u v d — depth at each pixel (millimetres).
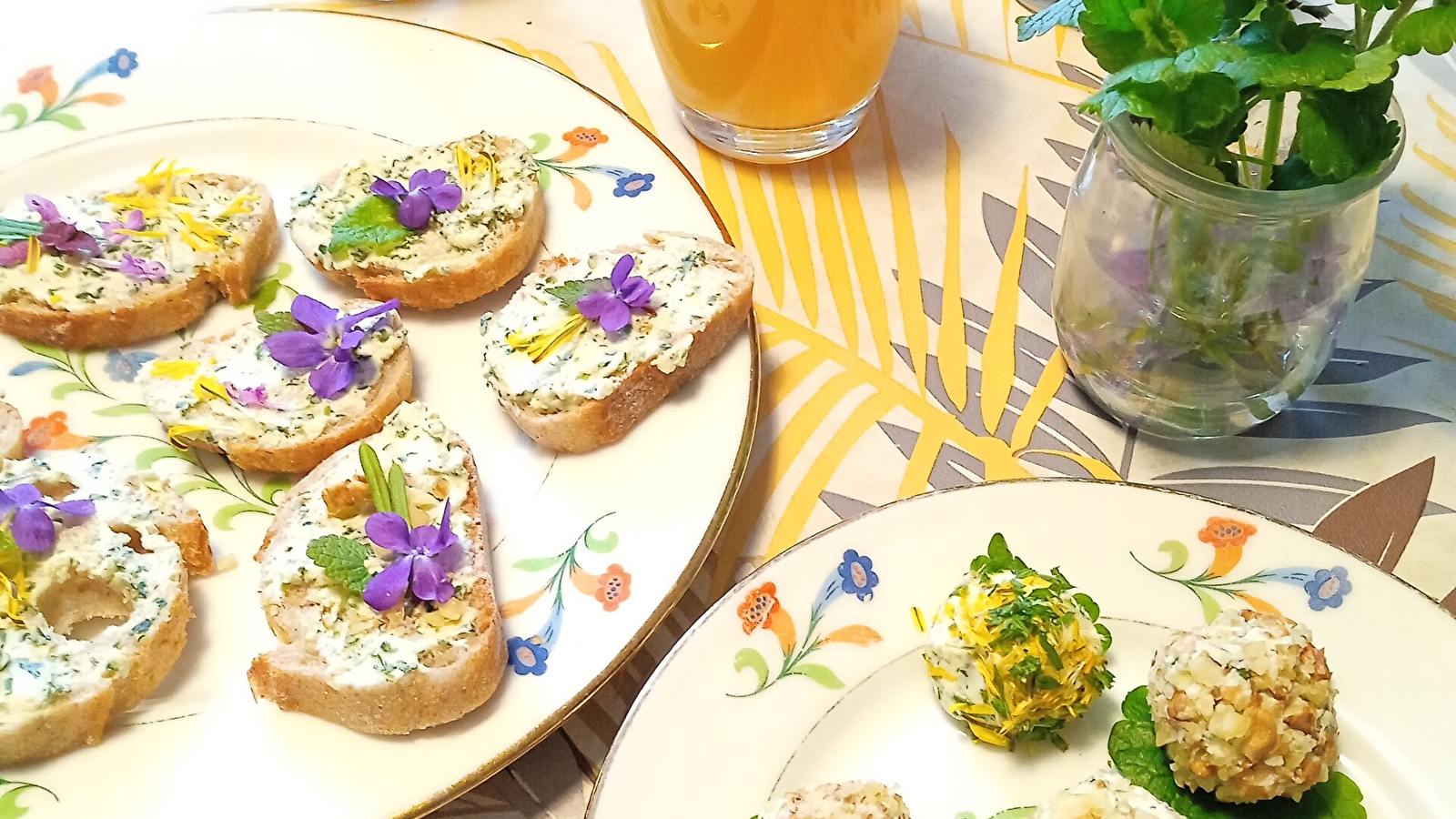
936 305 347
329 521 295
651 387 308
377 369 321
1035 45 406
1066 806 242
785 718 261
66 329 329
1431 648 261
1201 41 235
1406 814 250
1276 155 265
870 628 271
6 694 262
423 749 266
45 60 381
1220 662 248
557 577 289
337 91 377
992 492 282
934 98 392
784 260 357
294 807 260
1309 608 268
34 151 365
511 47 412
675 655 263
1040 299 347
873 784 248
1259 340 285
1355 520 302
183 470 316
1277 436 317
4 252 334
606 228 349
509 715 270
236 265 341
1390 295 340
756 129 367
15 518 281
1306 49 232
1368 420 318
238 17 391
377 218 341
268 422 312
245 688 279
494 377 310
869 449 320
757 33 335
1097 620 266
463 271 331
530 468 310
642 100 398
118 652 271
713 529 290
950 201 368
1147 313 289
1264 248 268
